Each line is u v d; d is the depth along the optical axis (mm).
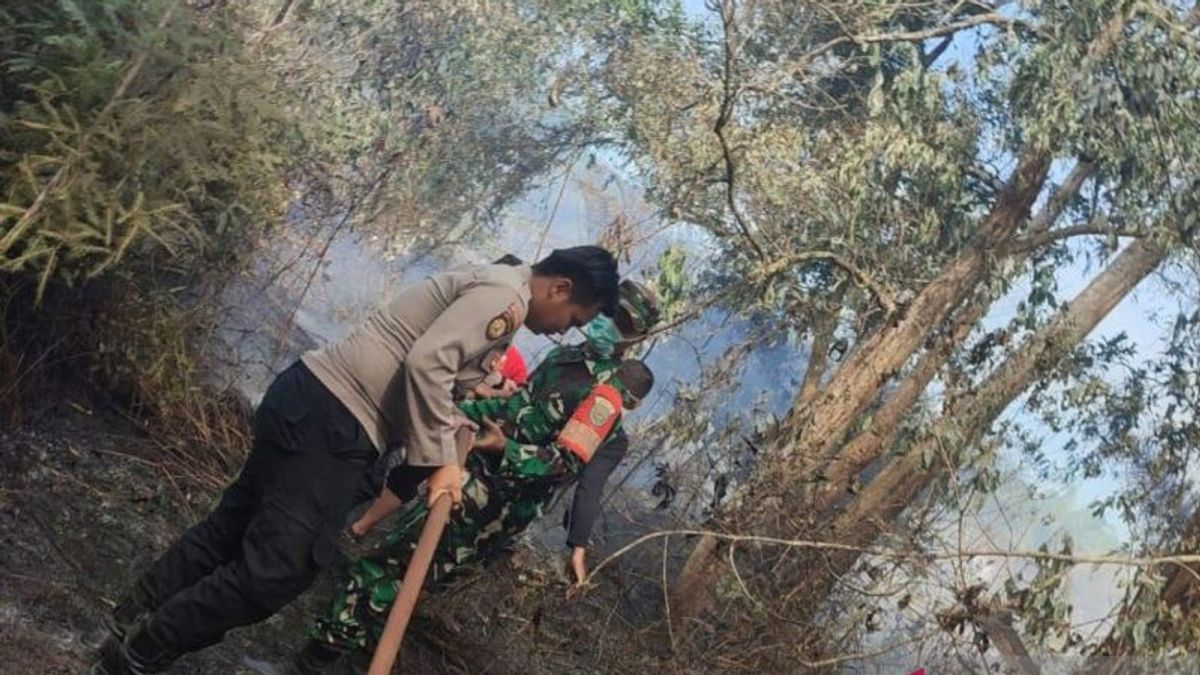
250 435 5445
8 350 4625
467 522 4332
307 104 5238
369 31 7676
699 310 7277
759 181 8062
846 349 8305
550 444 4473
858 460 7758
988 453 7289
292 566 3525
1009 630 6180
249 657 4250
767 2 8547
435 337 3496
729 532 6125
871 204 8180
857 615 5918
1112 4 7609
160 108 4086
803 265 8297
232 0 5105
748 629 5816
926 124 8367
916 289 8320
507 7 8477
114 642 3562
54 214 3908
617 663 5523
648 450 7227
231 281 5328
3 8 3988
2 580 3877
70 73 3947
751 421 7559
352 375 3555
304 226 6414
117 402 5105
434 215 8430
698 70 8500
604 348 4527
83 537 4320
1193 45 7664
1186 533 7551
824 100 8906
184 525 4758
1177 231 7895
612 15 8680
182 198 4297
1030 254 8469
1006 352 7996
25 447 4602
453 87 8391
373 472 4211
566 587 5242
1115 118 7703
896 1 8531
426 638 4863
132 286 4945
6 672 3445
